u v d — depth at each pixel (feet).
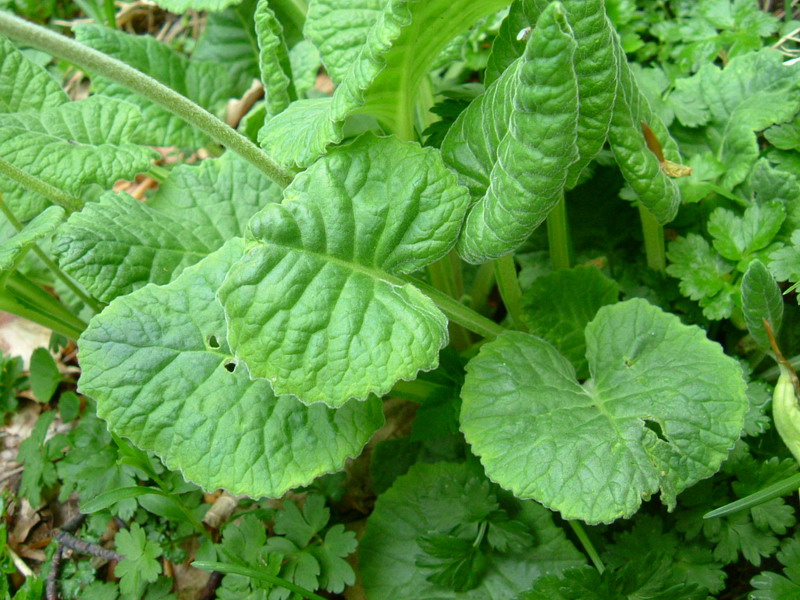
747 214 0.57
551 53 0.35
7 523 0.69
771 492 0.45
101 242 0.54
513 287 0.60
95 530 0.64
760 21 0.70
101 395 0.47
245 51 0.82
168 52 0.77
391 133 0.57
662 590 0.48
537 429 0.47
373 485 0.63
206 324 0.49
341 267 0.47
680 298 0.61
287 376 0.43
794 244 0.53
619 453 0.45
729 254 0.57
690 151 0.66
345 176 0.48
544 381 0.50
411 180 0.48
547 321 0.59
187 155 0.83
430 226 0.48
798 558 0.48
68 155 0.58
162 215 0.58
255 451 0.47
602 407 0.49
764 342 0.52
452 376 0.58
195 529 0.63
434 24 0.47
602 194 0.68
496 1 0.49
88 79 0.97
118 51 0.74
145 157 0.59
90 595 0.61
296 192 0.47
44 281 0.74
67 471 0.65
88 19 1.02
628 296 0.63
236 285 0.43
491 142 0.48
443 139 0.55
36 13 1.02
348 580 0.55
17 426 0.76
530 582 0.53
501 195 0.43
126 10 1.01
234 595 0.56
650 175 0.49
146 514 0.64
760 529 0.49
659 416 0.47
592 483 0.44
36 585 0.61
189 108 0.49
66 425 0.75
